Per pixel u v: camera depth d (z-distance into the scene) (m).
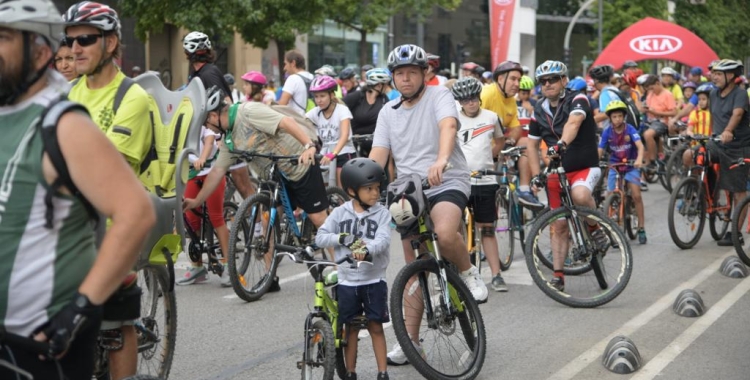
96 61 6.78
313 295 12.56
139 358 7.64
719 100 16.19
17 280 4.14
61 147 4.08
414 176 8.38
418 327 8.47
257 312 11.55
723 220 16.70
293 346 9.95
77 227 4.29
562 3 72.94
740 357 9.36
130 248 4.17
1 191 4.09
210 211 12.78
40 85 4.30
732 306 11.69
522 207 14.73
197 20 31.81
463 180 9.23
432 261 8.49
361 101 18.78
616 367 8.88
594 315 11.25
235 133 11.64
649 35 33.38
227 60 46.28
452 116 8.91
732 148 16.05
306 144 11.59
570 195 11.96
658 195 24.17
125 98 6.87
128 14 32.91
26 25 4.13
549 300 12.15
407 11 44.41
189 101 7.35
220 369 9.09
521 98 20.08
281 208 13.07
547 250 12.71
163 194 7.29
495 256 12.84
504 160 14.72
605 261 11.87
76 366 4.41
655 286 12.98
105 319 6.30
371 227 8.20
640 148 16.31
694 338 10.12
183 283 13.37
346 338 8.23
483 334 8.62
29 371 4.21
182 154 7.22
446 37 64.19
